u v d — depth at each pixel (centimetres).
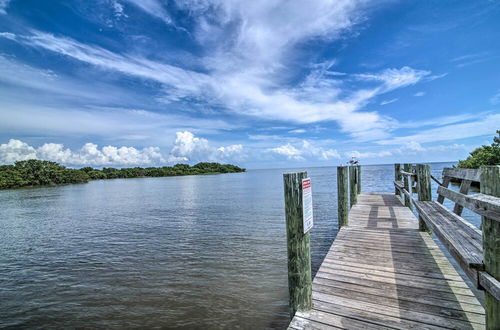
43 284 614
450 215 361
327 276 337
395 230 537
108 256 813
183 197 2714
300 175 257
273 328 412
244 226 1148
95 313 480
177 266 691
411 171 702
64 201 2850
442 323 232
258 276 602
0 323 460
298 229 259
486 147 2491
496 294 156
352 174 833
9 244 1024
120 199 2800
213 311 466
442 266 354
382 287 302
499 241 168
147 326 434
